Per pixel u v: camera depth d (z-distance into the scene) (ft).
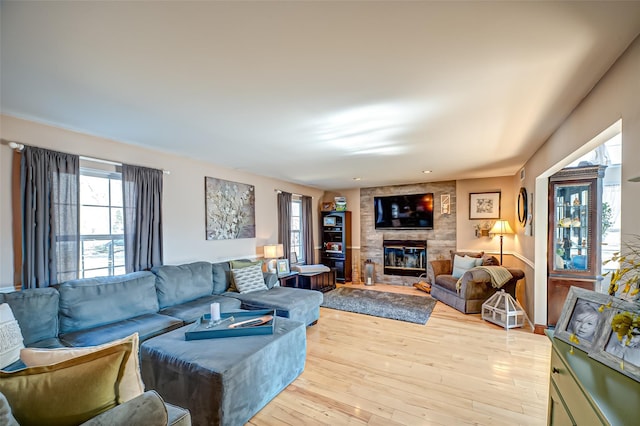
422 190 20.30
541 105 7.00
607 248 11.50
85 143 9.26
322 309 14.90
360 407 6.88
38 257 7.94
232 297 11.87
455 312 14.26
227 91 6.31
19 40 4.46
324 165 14.24
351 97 6.60
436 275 17.26
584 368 3.65
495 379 8.06
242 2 3.65
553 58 5.00
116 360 3.71
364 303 15.94
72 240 8.75
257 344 7.13
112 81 5.86
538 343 10.49
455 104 6.97
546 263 11.37
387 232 21.65
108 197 10.19
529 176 12.78
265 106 7.11
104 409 3.56
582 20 4.00
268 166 14.48
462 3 3.69
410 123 8.28
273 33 4.34
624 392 3.11
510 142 10.18
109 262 10.22
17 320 6.89
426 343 10.55
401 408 6.83
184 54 4.91
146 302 9.66
